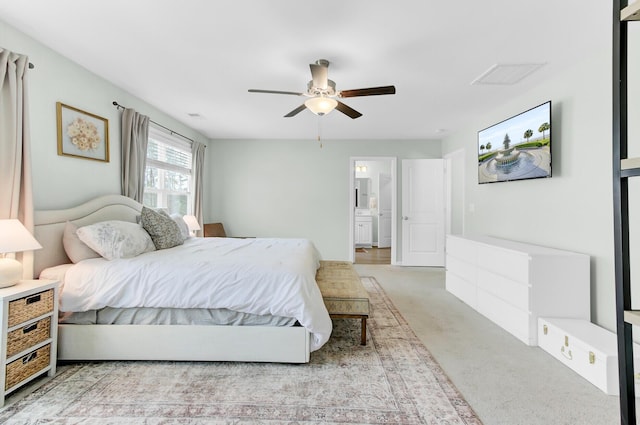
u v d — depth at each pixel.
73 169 2.79
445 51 2.47
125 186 3.40
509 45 2.38
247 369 2.15
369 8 1.94
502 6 1.91
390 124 4.76
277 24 2.13
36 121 2.44
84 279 2.18
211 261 2.36
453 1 1.87
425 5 1.91
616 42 1.13
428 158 5.86
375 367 2.19
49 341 2.01
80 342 2.18
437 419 1.67
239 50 2.50
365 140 5.86
